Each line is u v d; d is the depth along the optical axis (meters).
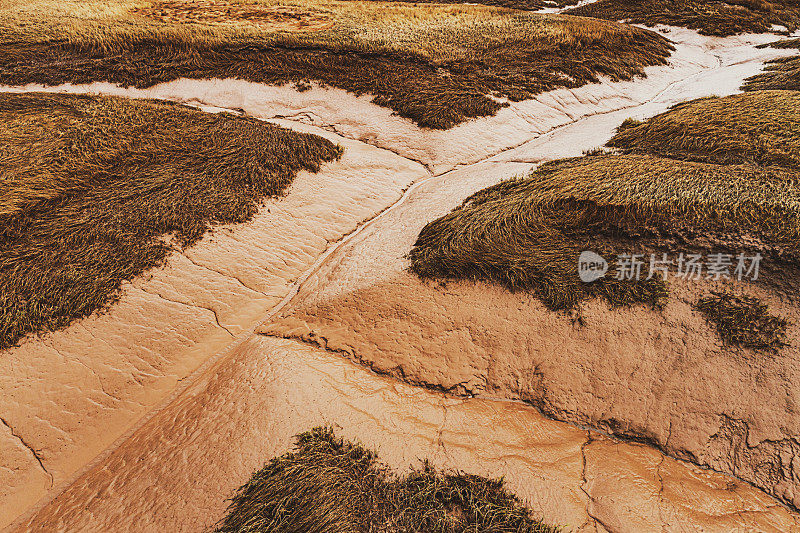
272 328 8.27
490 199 10.06
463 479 5.31
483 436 6.00
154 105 14.30
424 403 6.58
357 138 14.53
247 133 13.09
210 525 5.07
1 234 8.84
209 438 6.10
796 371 5.82
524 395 6.61
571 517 4.96
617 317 6.86
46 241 8.91
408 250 8.99
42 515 5.85
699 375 6.12
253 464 5.63
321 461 5.48
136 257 8.90
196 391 7.15
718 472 5.48
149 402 7.32
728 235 7.19
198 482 5.55
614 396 6.26
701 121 11.77
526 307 7.34
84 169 10.83
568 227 8.29
